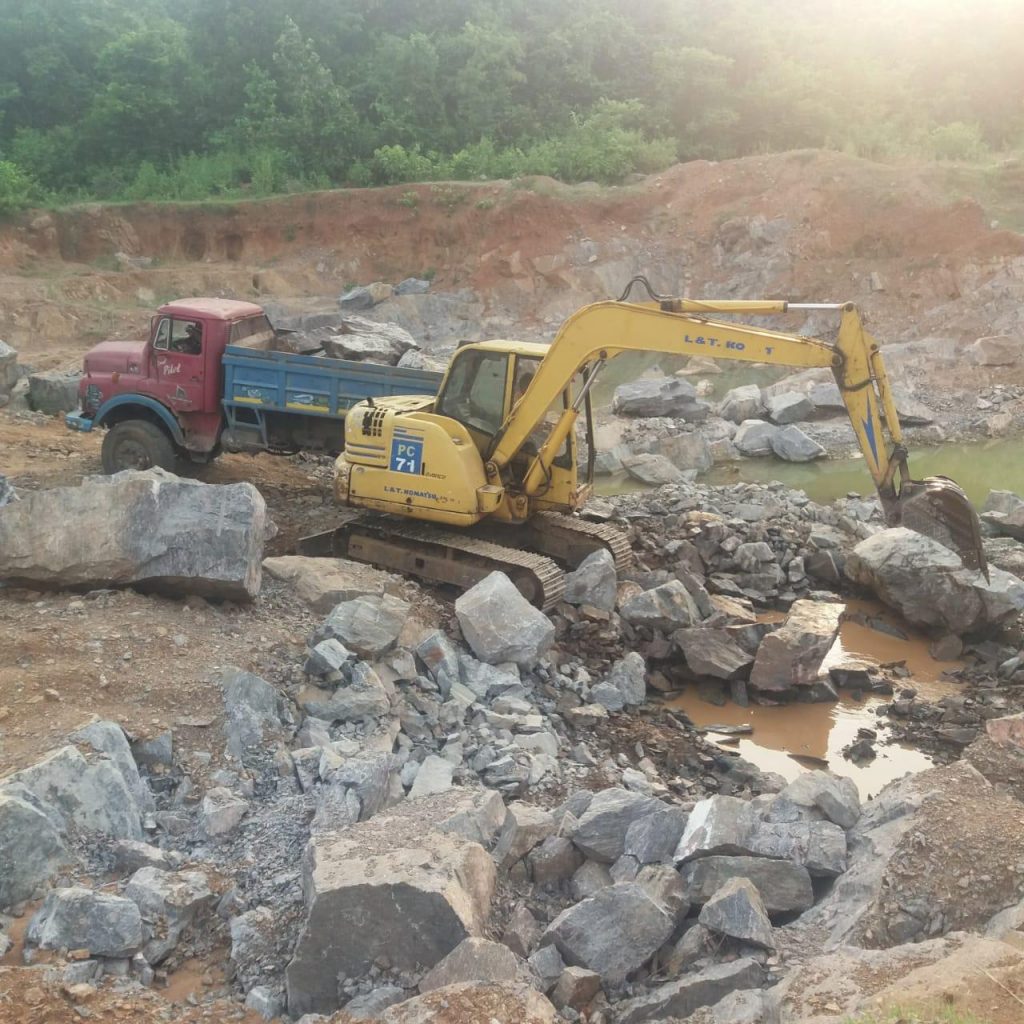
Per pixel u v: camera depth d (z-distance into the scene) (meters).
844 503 17.77
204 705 8.46
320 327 19.75
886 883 6.58
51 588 9.89
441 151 41.84
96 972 5.91
